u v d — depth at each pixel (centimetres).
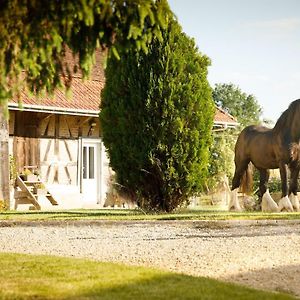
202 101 1606
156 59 1576
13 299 557
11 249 955
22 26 556
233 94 8969
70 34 574
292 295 605
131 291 581
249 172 1833
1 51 567
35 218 1416
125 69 1587
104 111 1631
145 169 1586
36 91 621
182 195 1612
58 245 984
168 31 1578
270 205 1716
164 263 773
